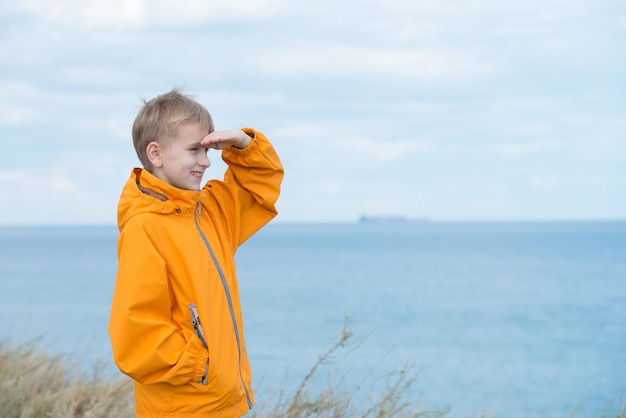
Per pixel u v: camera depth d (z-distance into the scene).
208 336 3.00
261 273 73.19
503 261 93.31
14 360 6.10
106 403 5.08
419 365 22.98
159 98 3.21
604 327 34.56
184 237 3.07
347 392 4.99
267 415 4.73
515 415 7.57
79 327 27.77
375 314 38.72
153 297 2.96
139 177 3.28
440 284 58.47
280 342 27.94
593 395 19.09
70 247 176.62
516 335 32.03
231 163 3.46
